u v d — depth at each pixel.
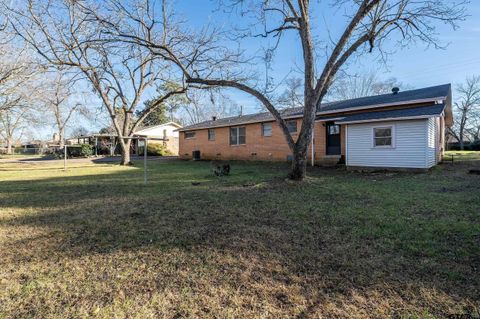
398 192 6.38
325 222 4.25
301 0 7.84
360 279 2.54
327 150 14.30
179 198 6.21
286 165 14.46
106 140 34.28
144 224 4.34
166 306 2.20
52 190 7.66
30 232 4.05
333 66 7.84
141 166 15.84
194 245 3.45
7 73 13.04
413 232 3.69
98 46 11.30
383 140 10.70
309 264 2.87
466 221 4.07
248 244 3.45
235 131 19.08
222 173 10.42
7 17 11.77
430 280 2.48
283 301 2.24
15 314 2.13
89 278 2.67
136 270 2.82
